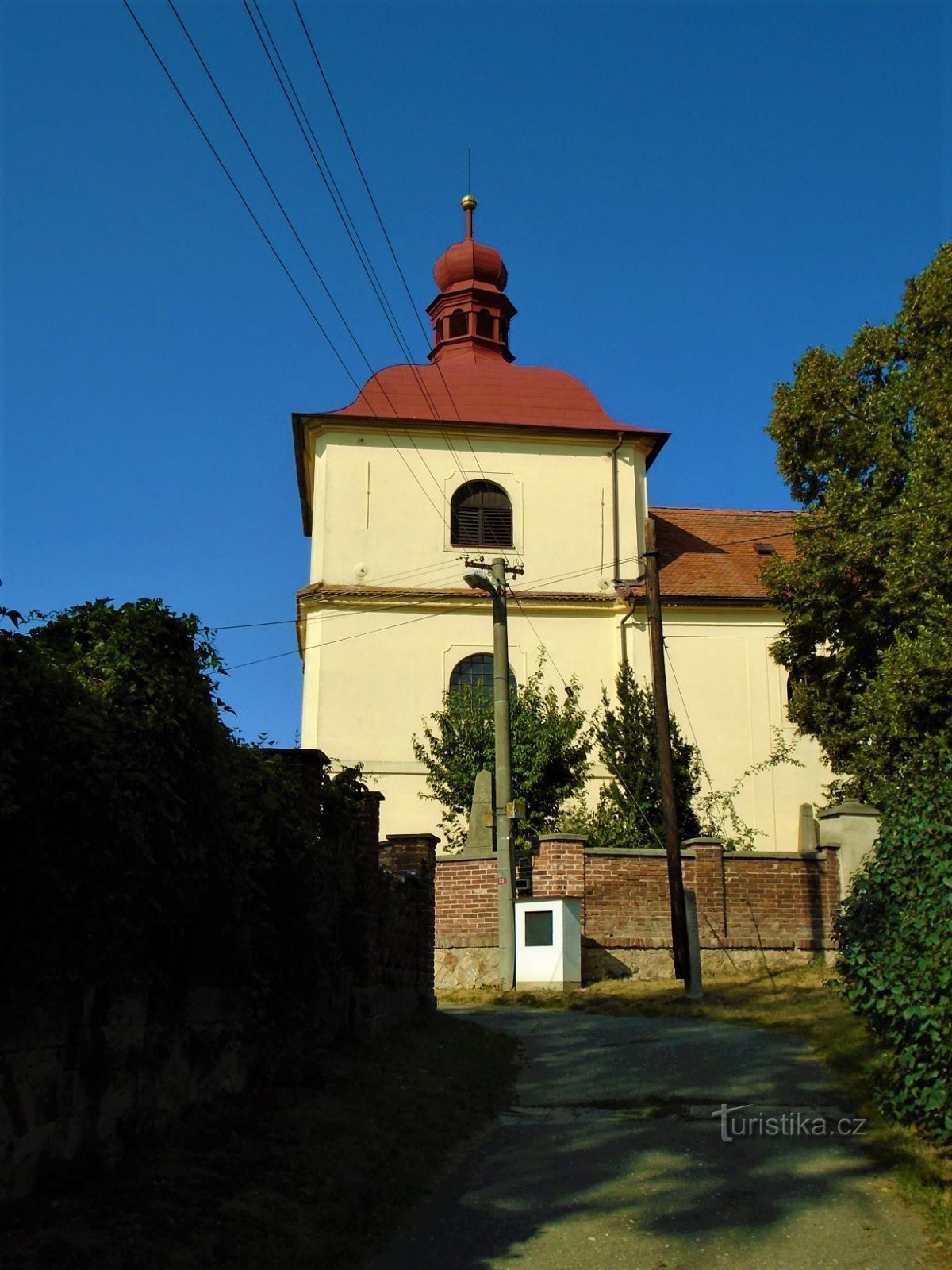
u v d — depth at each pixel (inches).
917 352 1034.1
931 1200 313.4
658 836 1092.5
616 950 870.4
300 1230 280.8
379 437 1363.2
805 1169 346.3
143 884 286.8
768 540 1503.4
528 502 1366.9
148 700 300.5
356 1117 374.6
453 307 1541.6
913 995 344.2
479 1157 371.6
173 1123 323.9
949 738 831.1
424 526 1346.0
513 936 852.6
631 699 1147.3
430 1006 632.4
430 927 640.4
